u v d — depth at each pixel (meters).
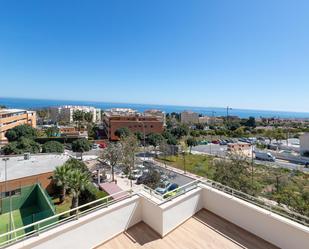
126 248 5.03
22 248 3.98
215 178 17.70
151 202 5.73
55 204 18.25
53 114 106.69
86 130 70.75
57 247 4.44
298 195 15.57
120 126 58.59
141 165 32.03
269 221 5.06
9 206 17.33
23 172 20.67
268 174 23.27
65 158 26.09
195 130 76.50
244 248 4.96
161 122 61.50
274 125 102.50
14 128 46.09
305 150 44.47
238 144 49.25
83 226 4.84
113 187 22.11
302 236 4.48
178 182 26.02
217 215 6.34
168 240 5.31
